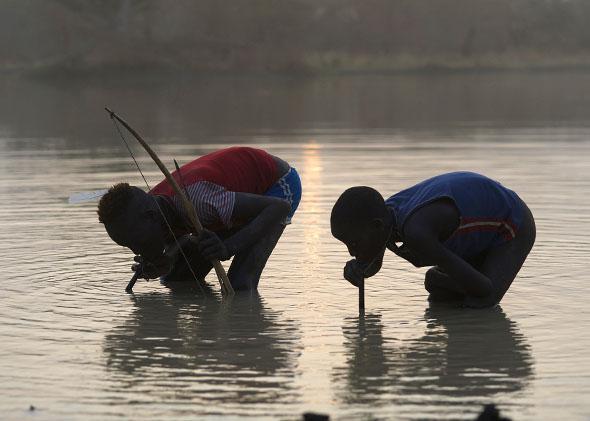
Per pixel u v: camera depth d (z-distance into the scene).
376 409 8.91
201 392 9.40
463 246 13.02
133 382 9.70
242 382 9.68
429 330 11.59
